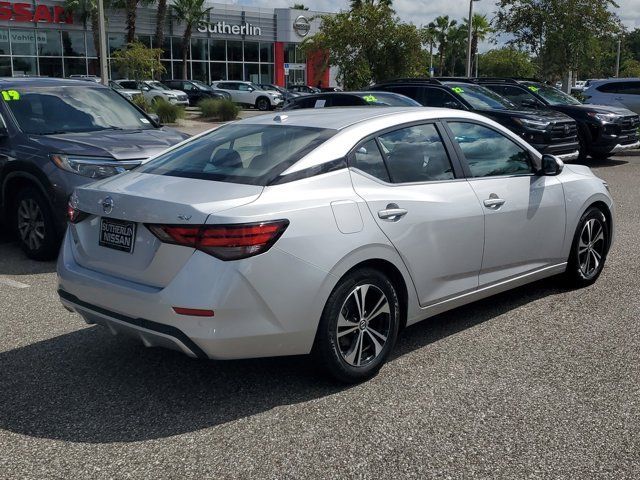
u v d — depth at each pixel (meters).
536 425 3.56
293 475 3.13
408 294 4.25
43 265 6.94
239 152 4.22
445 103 13.80
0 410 3.79
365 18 28.31
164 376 4.23
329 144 4.08
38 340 4.84
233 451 3.34
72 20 41.16
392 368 4.31
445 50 71.69
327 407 3.79
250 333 3.54
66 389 4.05
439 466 3.19
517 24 24.41
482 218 4.66
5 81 7.89
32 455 3.31
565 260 5.62
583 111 15.11
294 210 3.67
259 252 3.51
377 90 14.80
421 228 4.25
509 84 16.08
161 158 4.58
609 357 4.45
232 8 48.56
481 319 5.20
